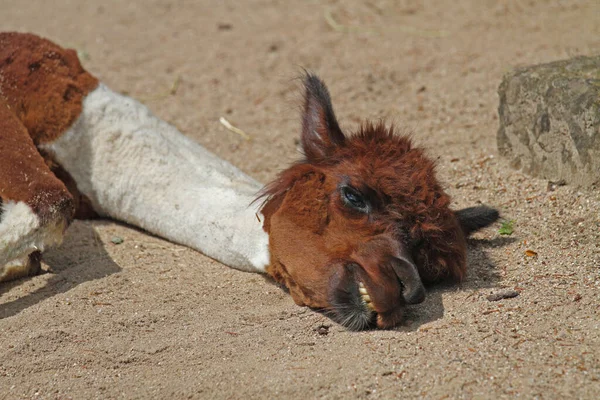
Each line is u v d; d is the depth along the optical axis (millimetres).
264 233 13234
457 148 18359
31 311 12602
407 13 28875
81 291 13188
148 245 15031
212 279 13680
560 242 13523
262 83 24078
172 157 15273
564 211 14438
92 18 30234
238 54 26203
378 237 11250
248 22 29000
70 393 10703
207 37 27828
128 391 10641
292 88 23391
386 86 23031
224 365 11023
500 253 13508
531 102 15969
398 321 11250
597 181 14359
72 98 15352
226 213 14055
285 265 12266
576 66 16125
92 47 27234
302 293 12344
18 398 10703
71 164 15492
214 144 20500
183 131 21266
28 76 15219
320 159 12398
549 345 10609
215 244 14125
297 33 27531
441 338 11016
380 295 10898
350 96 22500
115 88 23984
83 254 14664
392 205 11312
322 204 11828
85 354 11477
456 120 20188
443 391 9883
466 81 22578
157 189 15016
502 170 16734
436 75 23438
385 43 26141
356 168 11633
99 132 15430
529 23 26547
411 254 11336
